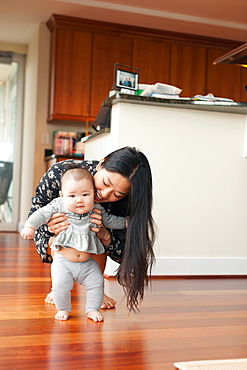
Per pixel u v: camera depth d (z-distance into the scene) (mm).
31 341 1509
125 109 2934
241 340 1606
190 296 2375
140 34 5988
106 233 1945
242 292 2549
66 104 5805
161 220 3006
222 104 2982
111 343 1520
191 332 1686
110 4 5523
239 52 4281
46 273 2975
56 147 5742
